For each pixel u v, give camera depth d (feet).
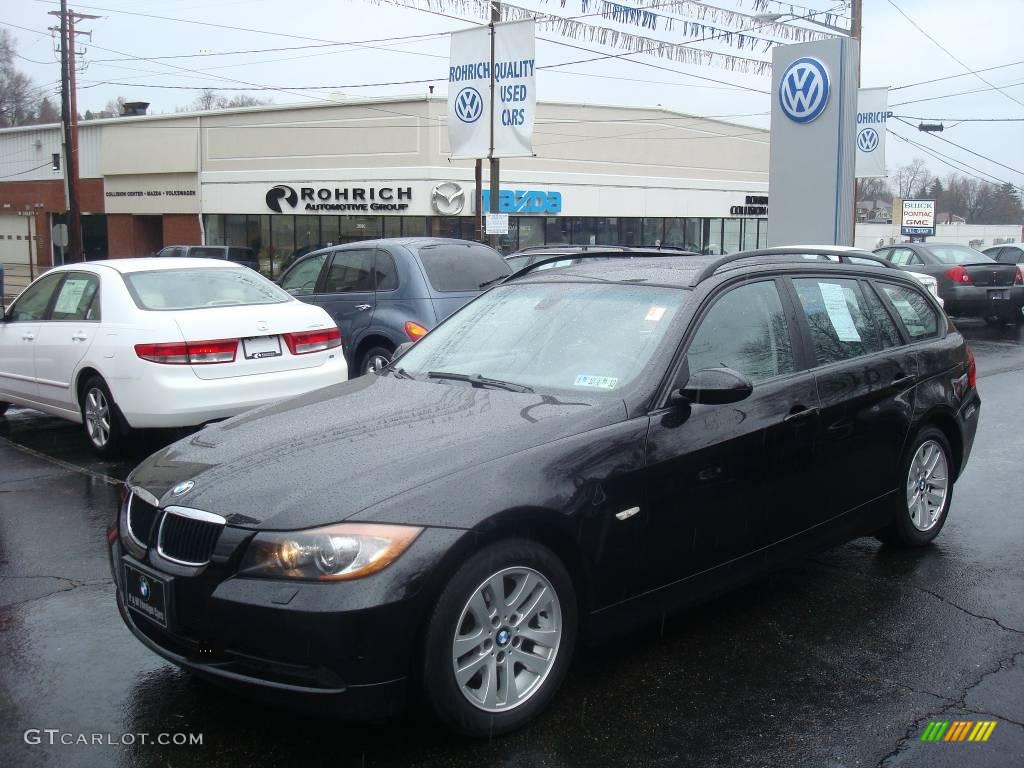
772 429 14.26
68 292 27.22
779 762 11.03
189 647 11.19
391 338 32.58
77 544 18.84
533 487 11.48
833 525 15.80
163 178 135.33
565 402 13.10
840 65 52.31
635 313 14.47
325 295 35.32
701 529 13.41
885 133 81.30
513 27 59.88
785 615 15.33
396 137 113.91
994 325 66.33
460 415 12.94
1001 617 15.26
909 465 17.53
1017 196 303.27
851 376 15.96
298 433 12.94
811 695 12.64
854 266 17.60
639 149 134.21
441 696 10.77
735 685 12.91
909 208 176.45
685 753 11.20
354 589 10.27
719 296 14.55
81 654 13.93
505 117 60.95
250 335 24.57
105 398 25.17
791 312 15.56
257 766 10.99
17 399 28.91
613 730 11.70
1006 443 28.19
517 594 11.47
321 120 119.14
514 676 11.57
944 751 11.27
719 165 147.84
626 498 12.39
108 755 11.23
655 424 12.88
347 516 10.60
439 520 10.75
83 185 146.82
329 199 119.03
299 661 10.36
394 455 11.66
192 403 23.68
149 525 11.97
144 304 24.89
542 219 124.26
